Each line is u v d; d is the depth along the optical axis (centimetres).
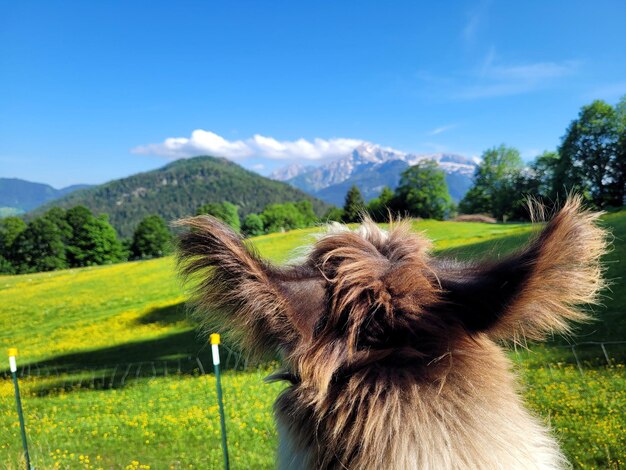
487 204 2889
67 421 448
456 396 55
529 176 2727
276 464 68
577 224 56
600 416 300
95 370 695
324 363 57
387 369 57
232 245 56
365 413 54
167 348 784
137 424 412
